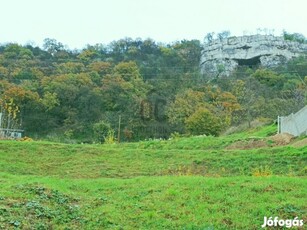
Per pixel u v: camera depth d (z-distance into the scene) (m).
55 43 80.06
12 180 13.52
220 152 22.53
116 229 9.62
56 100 51.44
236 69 79.81
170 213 10.38
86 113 51.19
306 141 23.56
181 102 50.44
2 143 23.56
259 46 90.25
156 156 22.55
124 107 52.00
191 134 43.47
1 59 63.47
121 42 79.44
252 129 40.75
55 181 13.56
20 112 48.84
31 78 56.00
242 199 11.11
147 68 68.00
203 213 10.30
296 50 92.69
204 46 89.38
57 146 24.16
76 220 10.03
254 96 54.28
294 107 46.12
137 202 11.25
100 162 21.36
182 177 13.90
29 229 9.25
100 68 61.47
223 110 49.34
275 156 20.31
